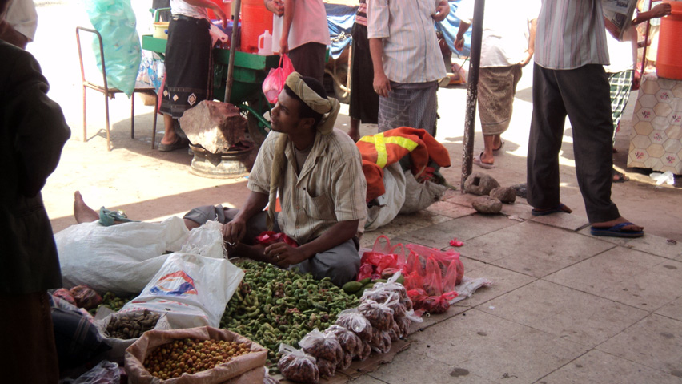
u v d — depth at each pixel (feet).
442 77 18.16
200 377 8.12
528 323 11.75
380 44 17.61
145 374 8.14
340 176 12.24
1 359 7.46
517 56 22.17
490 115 22.61
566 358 10.60
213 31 20.65
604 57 15.34
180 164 21.65
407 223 16.87
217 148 19.65
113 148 23.07
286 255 11.91
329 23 31.63
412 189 16.92
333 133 12.34
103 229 11.64
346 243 12.73
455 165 23.00
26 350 7.63
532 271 14.02
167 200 17.98
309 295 11.37
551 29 15.87
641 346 11.05
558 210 17.74
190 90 20.53
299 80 11.53
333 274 12.22
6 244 7.29
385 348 10.55
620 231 16.05
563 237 16.07
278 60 20.65
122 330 9.68
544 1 16.05
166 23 22.31
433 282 12.52
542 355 10.67
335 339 9.89
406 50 17.49
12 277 7.33
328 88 33.60
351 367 10.13
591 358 10.62
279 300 11.16
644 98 21.72
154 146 23.63
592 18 15.25
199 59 20.31
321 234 12.96
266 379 9.27
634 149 22.18
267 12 20.57
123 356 9.28
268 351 10.14
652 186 21.20
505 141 26.91
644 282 13.60
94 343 9.10
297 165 12.71
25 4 10.85
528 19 22.66
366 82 23.54
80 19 55.57
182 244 12.22
